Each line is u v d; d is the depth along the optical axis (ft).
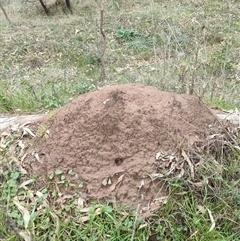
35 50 11.73
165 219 4.11
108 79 9.11
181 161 4.41
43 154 4.76
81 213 4.22
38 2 15.49
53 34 12.67
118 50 11.46
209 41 11.33
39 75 9.85
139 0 15.25
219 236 4.08
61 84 8.58
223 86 7.87
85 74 9.98
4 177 4.73
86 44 11.80
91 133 4.60
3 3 16.24
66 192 4.42
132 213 4.15
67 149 4.62
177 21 12.48
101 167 4.48
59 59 11.12
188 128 4.67
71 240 4.08
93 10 15.11
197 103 4.96
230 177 4.53
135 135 4.54
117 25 13.01
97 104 4.73
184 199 4.23
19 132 5.18
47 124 5.02
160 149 4.50
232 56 10.10
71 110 4.84
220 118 5.26
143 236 4.01
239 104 7.23
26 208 4.36
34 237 4.14
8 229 4.24
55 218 4.21
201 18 12.66
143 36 12.15
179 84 7.20
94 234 4.05
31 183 4.58
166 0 15.08
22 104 7.11
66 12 15.20
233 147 4.69
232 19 12.73
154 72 8.66
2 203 4.50
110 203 4.26
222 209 4.25
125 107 4.66
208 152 4.55
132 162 4.43
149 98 4.81
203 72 8.39
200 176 4.36
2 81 9.17
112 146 4.53
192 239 4.05
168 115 4.68
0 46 12.03
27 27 13.69
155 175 4.33
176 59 8.68
